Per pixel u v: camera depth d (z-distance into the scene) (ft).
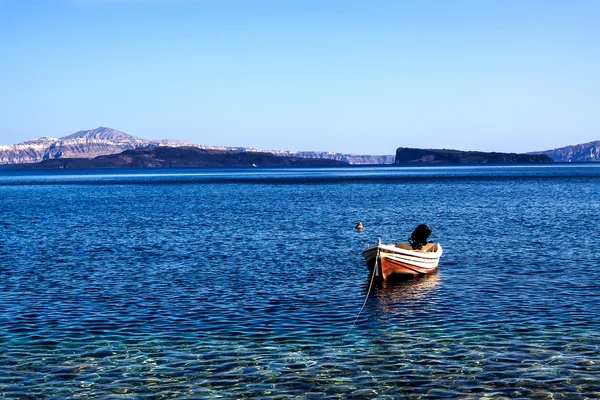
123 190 533.96
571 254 139.03
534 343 73.41
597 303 92.02
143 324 83.56
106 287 108.27
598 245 153.07
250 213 266.57
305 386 62.03
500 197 356.79
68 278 117.19
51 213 281.33
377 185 554.87
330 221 228.84
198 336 78.07
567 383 61.41
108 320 85.66
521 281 109.70
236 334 78.79
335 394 60.13
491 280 111.24
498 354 69.82
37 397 59.93
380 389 61.05
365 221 228.22
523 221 217.97
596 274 115.03
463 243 161.17
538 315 85.97
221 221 230.68
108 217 255.50
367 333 79.05
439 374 64.49
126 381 63.46
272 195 412.77
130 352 71.87
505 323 82.33
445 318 85.66
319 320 85.56
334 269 126.21
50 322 84.74
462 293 100.99
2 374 65.46
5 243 171.73
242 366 67.36
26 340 76.54
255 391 60.95
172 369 66.54
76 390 61.41
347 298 98.94
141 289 106.42
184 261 137.08
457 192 419.13
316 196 394.32
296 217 245.65
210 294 102.12
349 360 69.00
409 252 112.98
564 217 230.27
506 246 154.20
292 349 72.84
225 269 126.41
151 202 356.38
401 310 90.68
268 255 145.59
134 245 165.27
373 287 107.34
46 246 164.55
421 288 105.60
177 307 93.15
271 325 82.99
